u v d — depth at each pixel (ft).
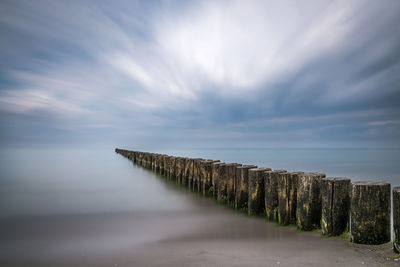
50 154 167.22
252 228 16.43
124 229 18.11
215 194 25.85
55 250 13.88
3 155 150.20
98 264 11.58
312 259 10.65
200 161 30.81
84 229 18.28
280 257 11.14
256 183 18.89
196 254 12.15
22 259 12.64
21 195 33.42
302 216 14.80
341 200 13.23
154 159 58.29
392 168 85.92
